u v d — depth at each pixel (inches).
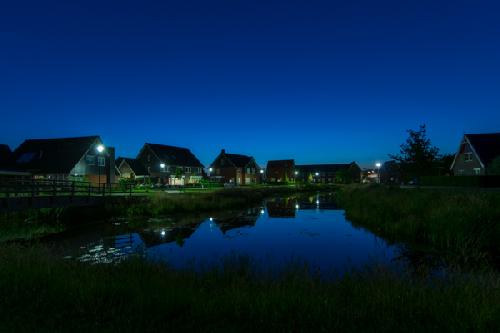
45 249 434.6
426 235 664.4
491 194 764.6
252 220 1055.6
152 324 208.2
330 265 506.9
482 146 1812.3
